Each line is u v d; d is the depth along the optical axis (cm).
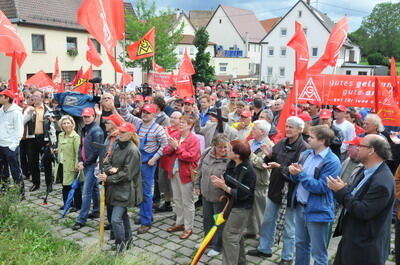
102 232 478
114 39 717
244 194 420
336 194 351
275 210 492
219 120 612
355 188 355
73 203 654
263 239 502
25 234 443
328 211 397
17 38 691
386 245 343
